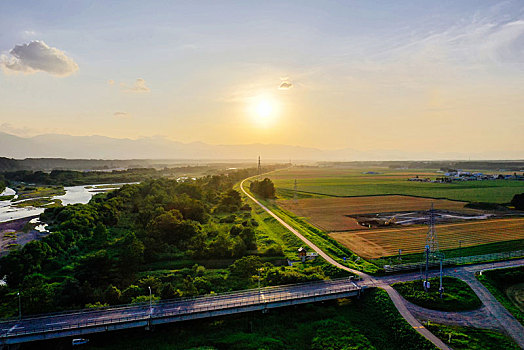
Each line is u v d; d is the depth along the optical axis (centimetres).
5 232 14938
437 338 5878
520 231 13012
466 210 17812
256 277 8775
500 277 8394
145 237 11625
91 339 6178
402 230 13362
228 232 13350
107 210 15688
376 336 6284
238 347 5903
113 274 9006
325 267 9331
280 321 6825
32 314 6544
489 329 6188
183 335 6322
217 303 6906
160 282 8394
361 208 18725
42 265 9762
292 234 12825
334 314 7094
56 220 15988
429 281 7950
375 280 8138
